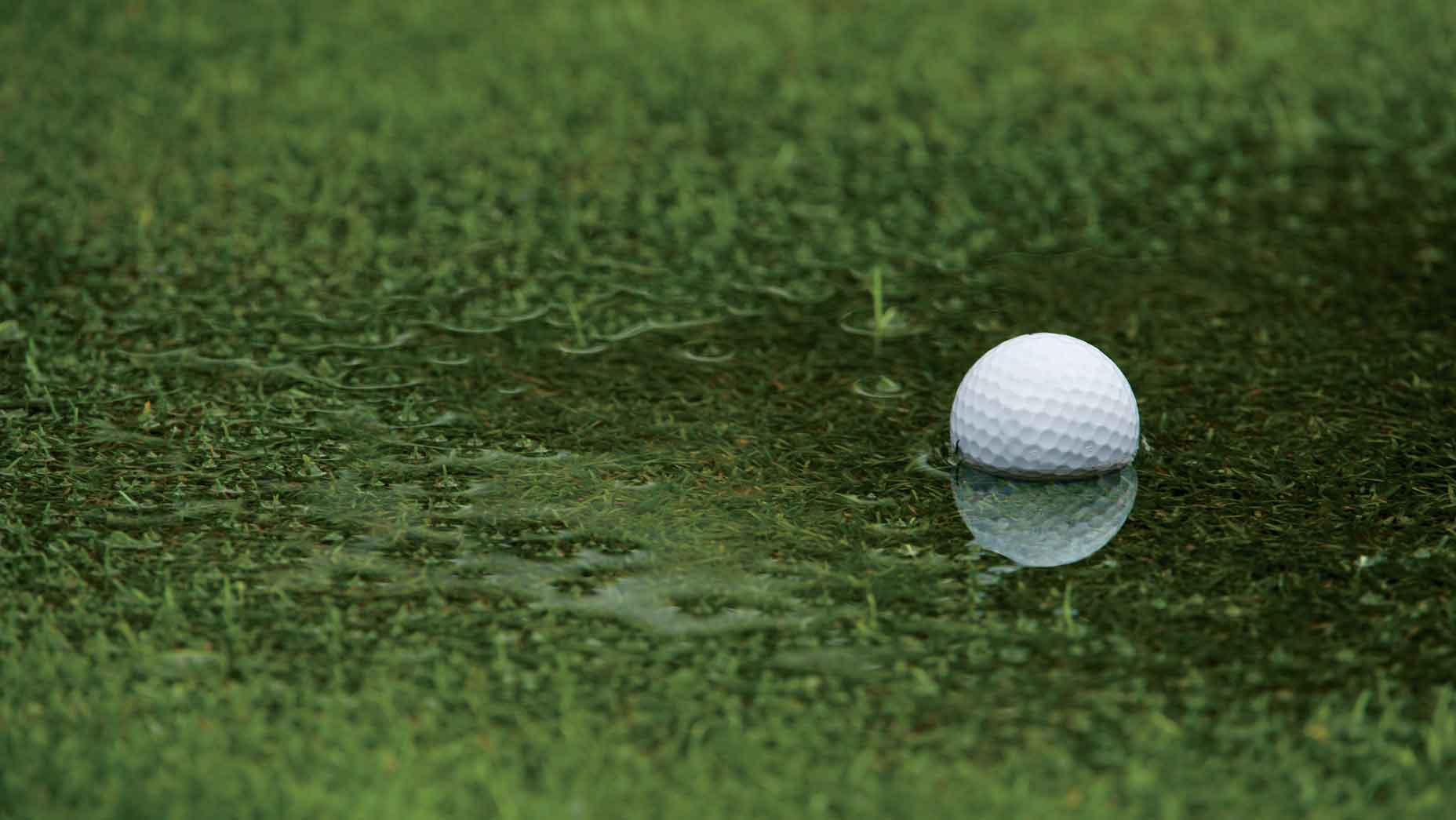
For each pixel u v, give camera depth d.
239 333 5.23
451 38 8.64
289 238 6.12
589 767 2.96
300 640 3.41
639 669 3.28
